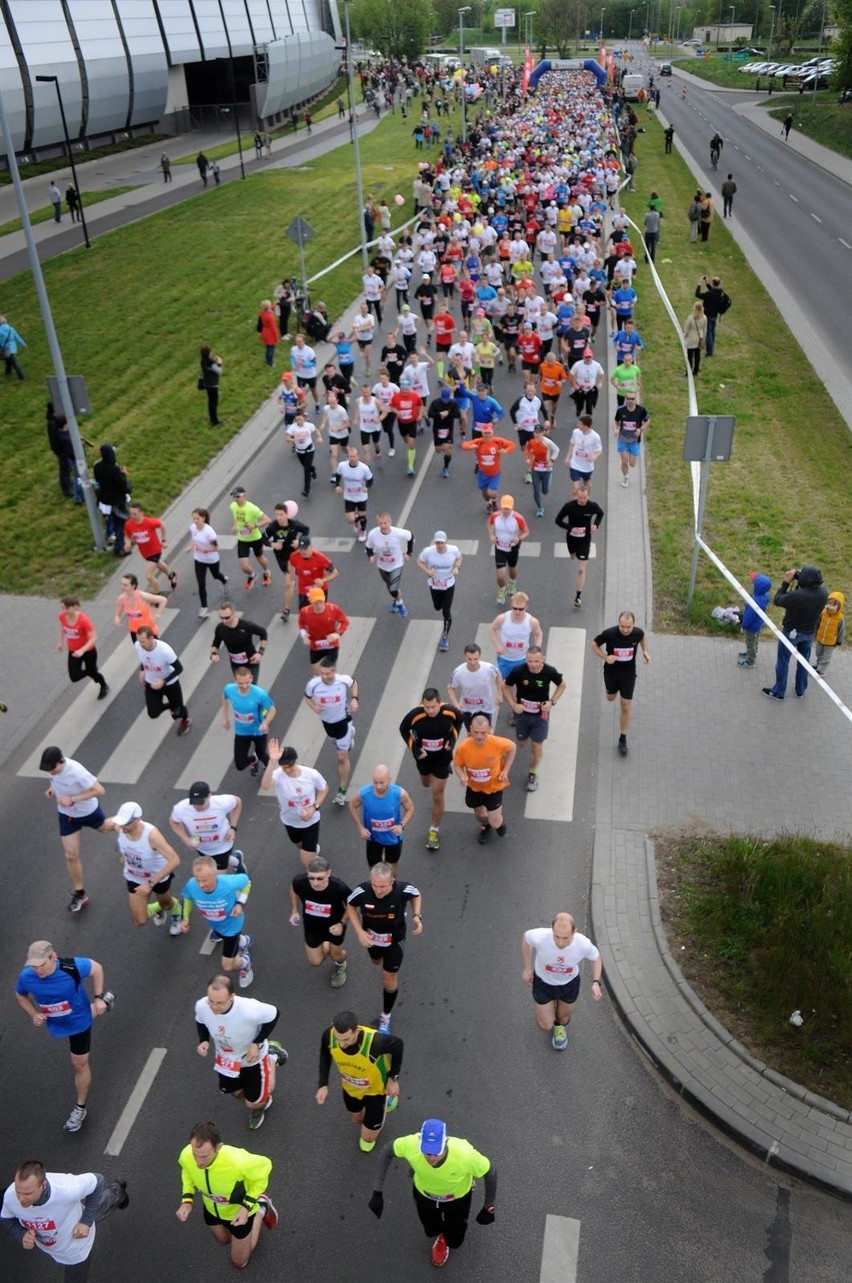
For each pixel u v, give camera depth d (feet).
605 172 136.56
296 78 223.30
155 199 141.28
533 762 35.12
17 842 34.58
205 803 28.73
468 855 33.01
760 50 420.36
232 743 38.81
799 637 38.65
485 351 67.62
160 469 61.31
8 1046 27.40
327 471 61.93
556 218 110.11
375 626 45.88
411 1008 27.76
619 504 56.03
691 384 69.46
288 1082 26.03
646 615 45.47
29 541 54.03
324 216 127.24
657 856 32.24
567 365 74.18
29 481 60.54
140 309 92.73
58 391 49.55
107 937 30.58
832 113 223.30
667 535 52.08
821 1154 23.50
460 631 45.16
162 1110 25.39
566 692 40.52
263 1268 21.94
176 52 198.80
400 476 60.70
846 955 27.55
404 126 212.23
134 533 46.68
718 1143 24.26
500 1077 25.84
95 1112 25.35
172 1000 28.37
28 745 39.27
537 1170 23.61
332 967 29.25
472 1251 22.03
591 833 33.63
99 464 50.80
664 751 37.06
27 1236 20.26
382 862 28.17
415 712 31.48
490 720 32.14
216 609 47.70
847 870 30.22
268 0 237.45
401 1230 22.61
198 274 103.19
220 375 72.90
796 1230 22.36
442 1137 18.83
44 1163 24.18
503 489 58.18
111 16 179.52
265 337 76.43
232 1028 22.98
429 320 83.61
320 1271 21.85
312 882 26.18
